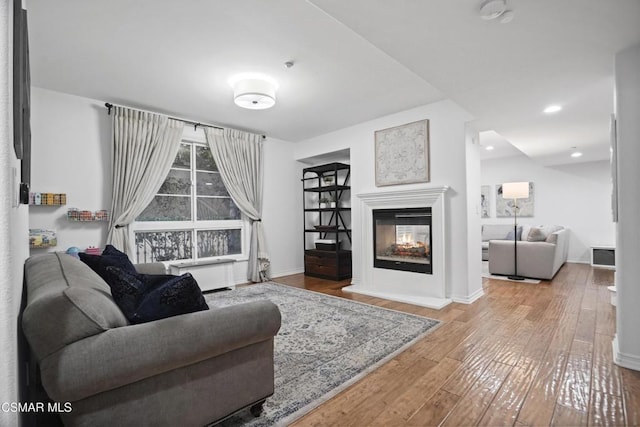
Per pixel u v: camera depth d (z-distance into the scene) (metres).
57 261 1.71
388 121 4.44
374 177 4.61
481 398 1.78
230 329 1.44
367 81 3.29
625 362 2.10
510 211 7.46
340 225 5.75
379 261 4.46
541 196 7.11
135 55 2.72
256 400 1.61
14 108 0.95
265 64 2.89
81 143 3.61
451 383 1.94
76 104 3.59
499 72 2.53
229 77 3.15
